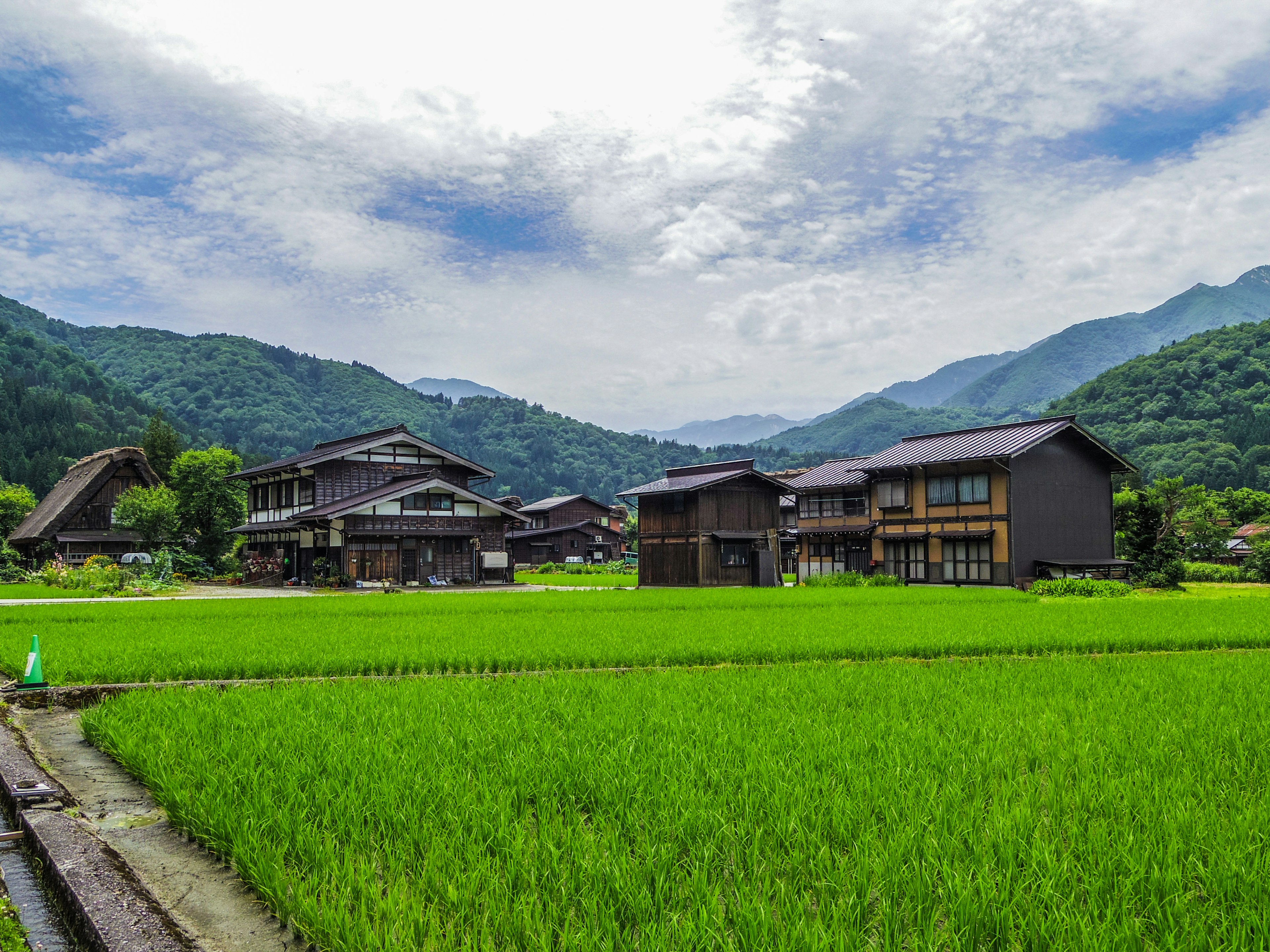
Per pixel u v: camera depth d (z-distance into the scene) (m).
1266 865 4.53
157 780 6.56
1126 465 40.00
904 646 15.15
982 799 5.90
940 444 42.56
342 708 9.21
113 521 51.94
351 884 4.45
